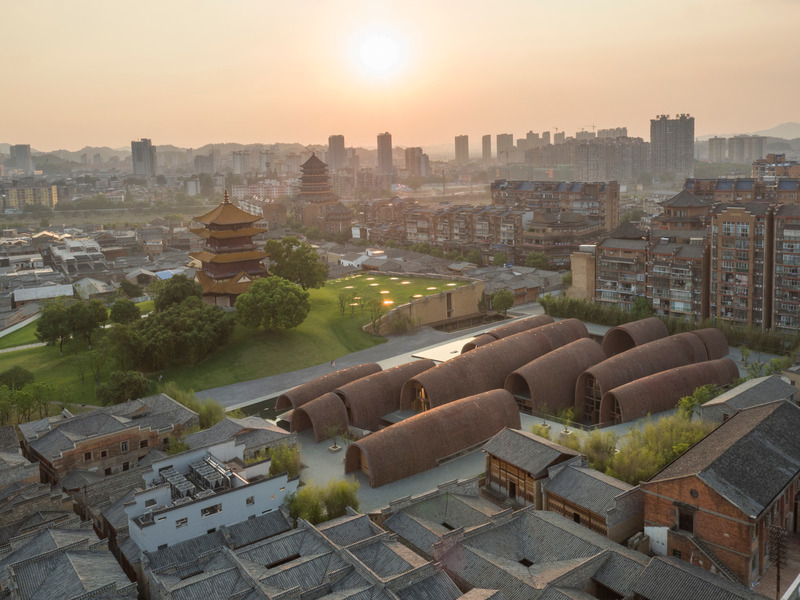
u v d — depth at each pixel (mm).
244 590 64312
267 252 194875
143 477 84375
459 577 68250
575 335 146625
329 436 112562
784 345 148000
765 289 158875
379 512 79250
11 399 112625
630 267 182500
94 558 69938
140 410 108562
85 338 157875
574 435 95875
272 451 99312
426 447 100312
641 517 76250
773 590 65875
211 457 88625
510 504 88188
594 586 67062
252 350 157125
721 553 67250
